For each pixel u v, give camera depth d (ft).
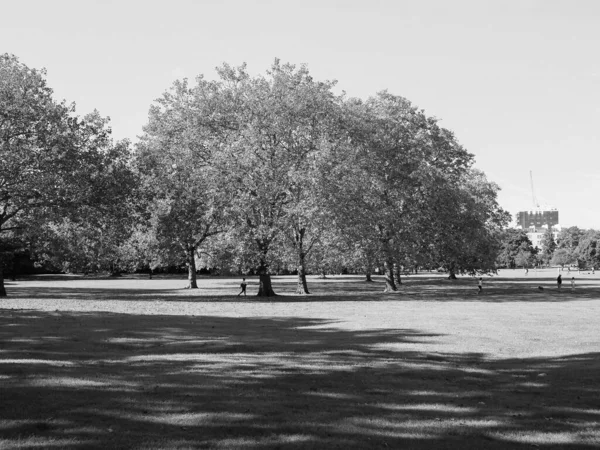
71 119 148.15
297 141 150.41
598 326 77.51
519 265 567.18
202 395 34.88
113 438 25.96
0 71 137.18
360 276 427.33
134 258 231.71
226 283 263.70
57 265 200.13
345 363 48.52
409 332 70.54
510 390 39.37
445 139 188.44
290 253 156.15
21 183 136.67
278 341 61.46
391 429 28.78
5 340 57.57
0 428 26.96
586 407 34.55
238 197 139.23
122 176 153.17
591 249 487.61
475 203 195.31
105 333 64.80
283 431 27.84
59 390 34.86
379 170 162.81
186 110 161.58
